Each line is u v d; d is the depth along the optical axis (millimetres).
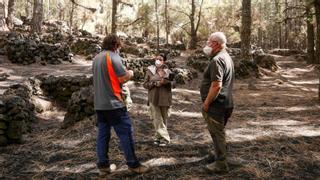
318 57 26312
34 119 8102
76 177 4766
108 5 48406
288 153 5586
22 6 48062
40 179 4723
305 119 8078
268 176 4652
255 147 5879
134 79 13648
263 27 56875
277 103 10664
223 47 4516
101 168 4641
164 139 5879
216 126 4598
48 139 6492
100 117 4637
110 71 4441
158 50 26875
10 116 6227
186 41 47938
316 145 6004
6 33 21656
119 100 4496
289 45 56594
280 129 7105
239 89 14641
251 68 19156
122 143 4574
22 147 6051
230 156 5430
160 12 36969
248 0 18953
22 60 17141
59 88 9844
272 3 48531
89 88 7512
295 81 18703
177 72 15148
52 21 33625
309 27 27609
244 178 4602
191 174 4758
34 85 9633
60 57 18672
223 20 42625
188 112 8992
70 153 5664
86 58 20312
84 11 45969
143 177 4676
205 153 5582
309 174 4750
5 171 5016
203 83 4637
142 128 6996
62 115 9062
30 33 23031
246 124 7562
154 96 5789
